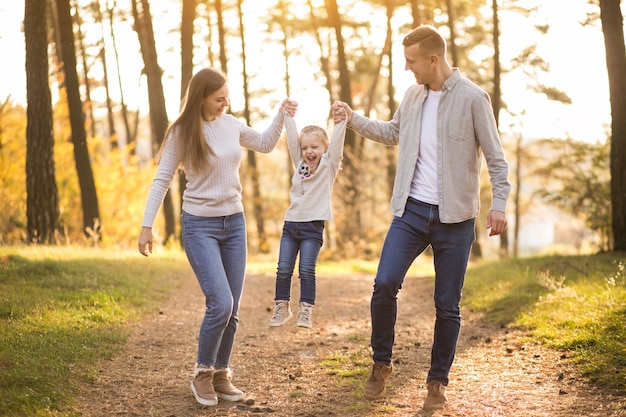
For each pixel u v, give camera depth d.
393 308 4.51
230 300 4.41
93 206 14.42
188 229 4.50
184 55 15.95
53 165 12.21
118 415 4.30
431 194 4.38
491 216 4.26
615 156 10.60
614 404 4.30
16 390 4.33
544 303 7.30
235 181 4.53
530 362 5.46
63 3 14.09
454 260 4.38
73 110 14.22
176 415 4.35
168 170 4.45
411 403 4.56
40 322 6.11
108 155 19.34
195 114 4.39
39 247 10.96
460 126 4.33
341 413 4.40
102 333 6.14
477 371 5.33
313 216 5.16
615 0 10.30
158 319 7.28
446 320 4.40
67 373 4.88
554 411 4.27
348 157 22.02
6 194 15.32
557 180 26.89
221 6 23.23
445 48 4.38
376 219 23.30
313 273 5.13
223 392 4.69
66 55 14.15
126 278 9.12
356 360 5.74
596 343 5.57
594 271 8.75
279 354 6.05
